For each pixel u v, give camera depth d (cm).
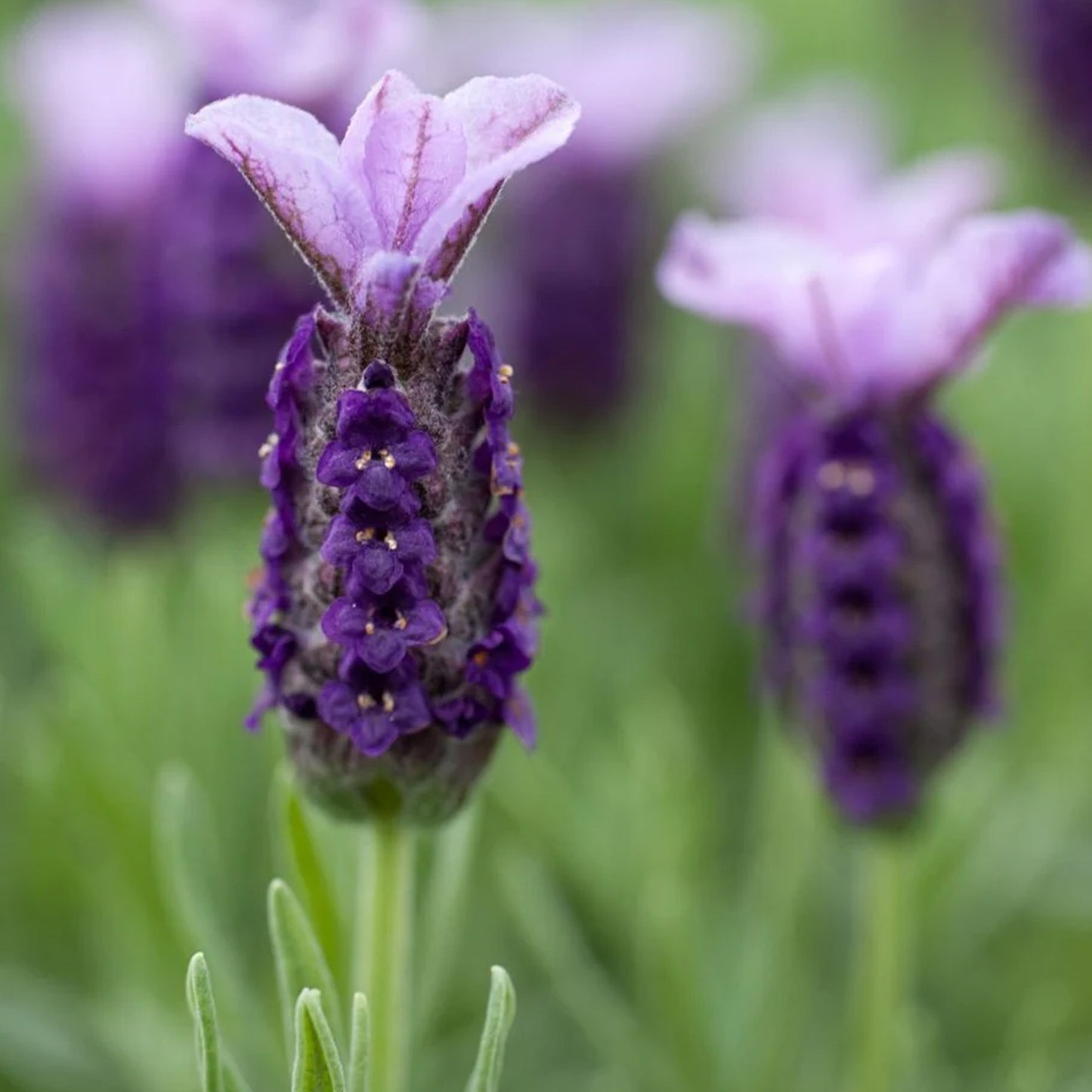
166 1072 39
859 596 36
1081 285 36
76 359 44
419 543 32
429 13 77
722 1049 39
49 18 73
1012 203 72
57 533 46
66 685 40
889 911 37
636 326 56
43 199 46
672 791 40
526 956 42
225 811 40
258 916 40
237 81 41
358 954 34
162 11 41
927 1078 41
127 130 44
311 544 33
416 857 38
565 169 54
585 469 56
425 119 32
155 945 39
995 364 56
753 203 55
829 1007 42
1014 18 56
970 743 42
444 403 32
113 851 39
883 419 36
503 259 56
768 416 43
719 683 50
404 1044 34
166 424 44
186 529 44
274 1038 36
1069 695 45
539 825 40
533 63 58
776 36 89
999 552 37
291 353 32
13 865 42
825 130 60
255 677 41
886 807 37
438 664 33
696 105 63
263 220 41
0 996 40
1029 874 42
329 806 33
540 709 43
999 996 42
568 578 45
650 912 38
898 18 85
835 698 36
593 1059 42
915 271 40
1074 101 54
